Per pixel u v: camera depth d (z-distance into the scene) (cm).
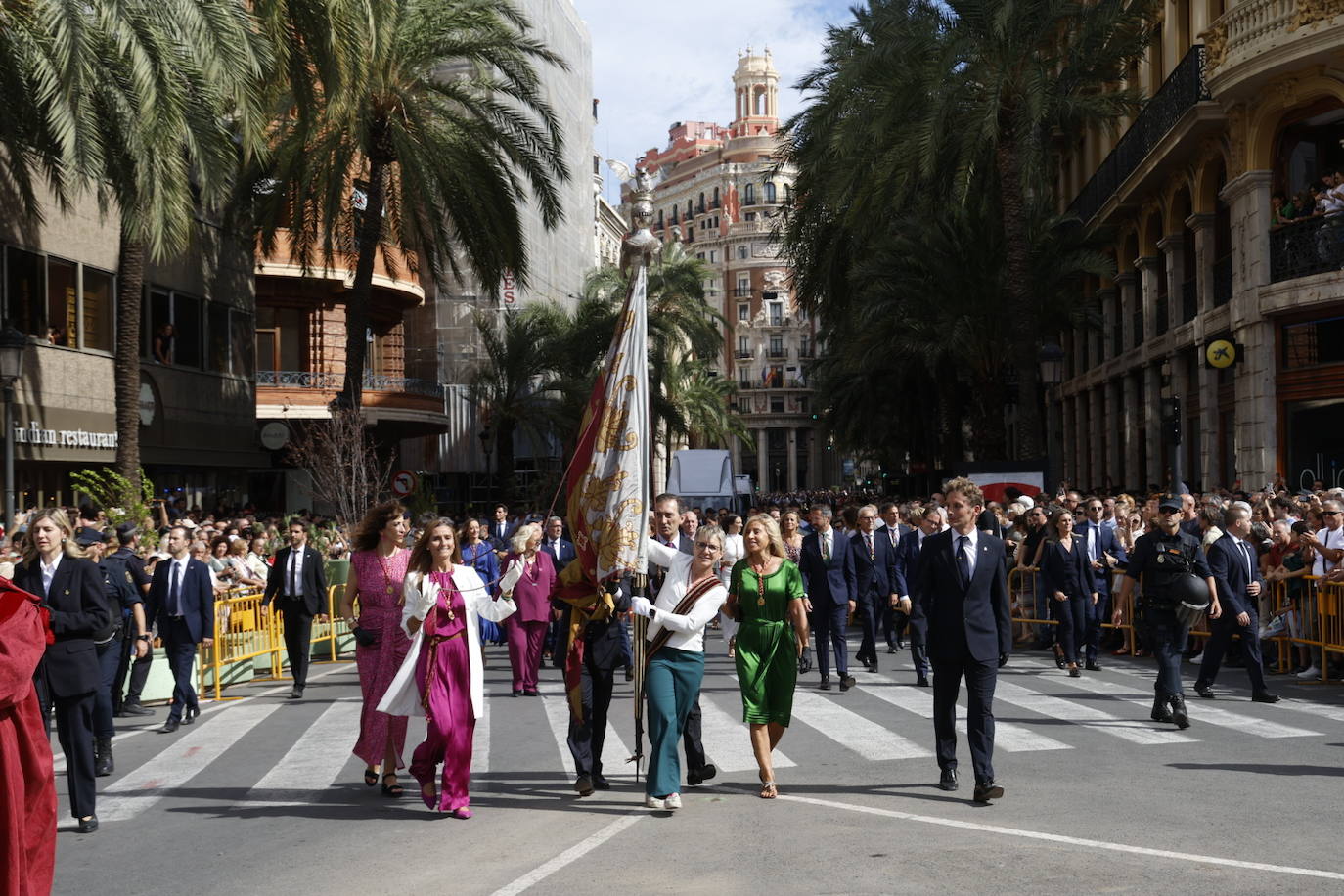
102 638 791
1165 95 2789
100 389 2536
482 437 4616
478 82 2777
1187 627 1059
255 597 1659
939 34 2452
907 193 2675
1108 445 3875
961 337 2989
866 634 1535
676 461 4350
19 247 2264
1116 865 609
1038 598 1773
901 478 5934
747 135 14288
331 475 2891
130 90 1661
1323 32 2092
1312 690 1270
